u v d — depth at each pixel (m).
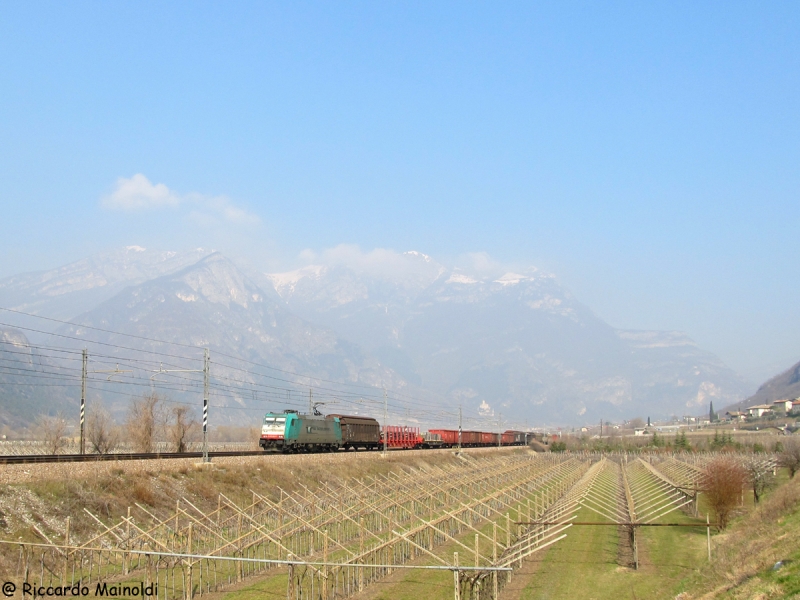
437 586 47.94
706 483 79.44
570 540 66.38
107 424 101.19
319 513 63.12
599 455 189.88
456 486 84.69
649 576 52.12
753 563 40.88
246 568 50.28
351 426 117.88
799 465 106.00
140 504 56.06
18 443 105.94
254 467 74.94
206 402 70.06
